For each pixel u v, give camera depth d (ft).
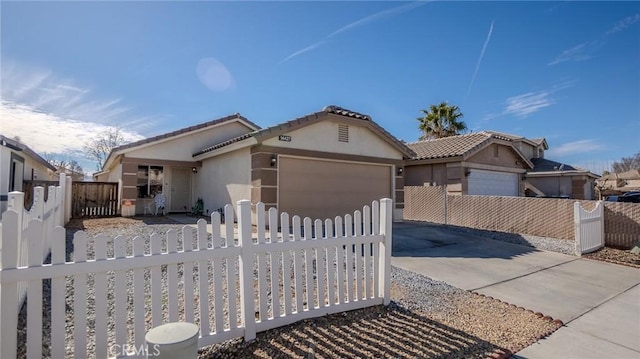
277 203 36.17
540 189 80.94
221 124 53.72
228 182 42.55
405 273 20.89
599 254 29.68
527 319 14.90
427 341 12.09
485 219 43.09
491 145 58.44
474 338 12.66
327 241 13.12
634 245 30.96
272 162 35.86
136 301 9.15
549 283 20.76
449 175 54.49
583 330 14.11
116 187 47.78
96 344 8.59
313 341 11.27
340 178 41.55
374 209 14.71
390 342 11.75
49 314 11.66
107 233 29.63
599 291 19.65
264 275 11.56
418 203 51.55
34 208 14.71
